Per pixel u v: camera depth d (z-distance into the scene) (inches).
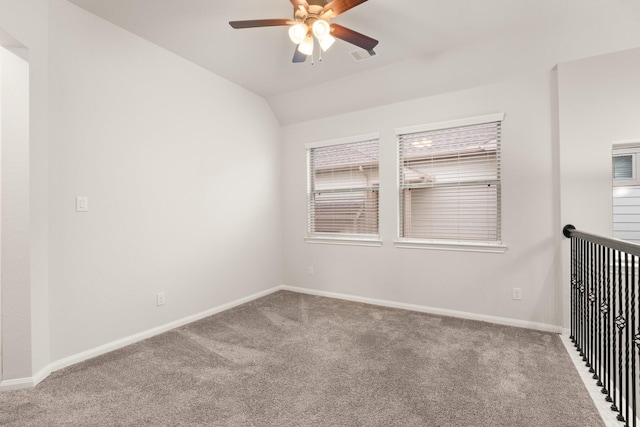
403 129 143.0
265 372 87.1
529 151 118.3
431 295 137.7
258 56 124.8
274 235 176.1
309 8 79.6
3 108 79.4
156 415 68.7
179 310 124.3
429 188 140.3
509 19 101.0
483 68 121.0
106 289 101.0
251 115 160.7
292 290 178.4
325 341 107.9
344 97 152.9
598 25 99.0
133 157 109.0
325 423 65.8
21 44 78.2
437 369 87.9
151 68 114.7
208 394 76.6
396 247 145.6
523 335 111.6
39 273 82.9
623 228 109.8
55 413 69.6
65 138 90.5
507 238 122.3
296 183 176.7
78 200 93.7
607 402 72.2
